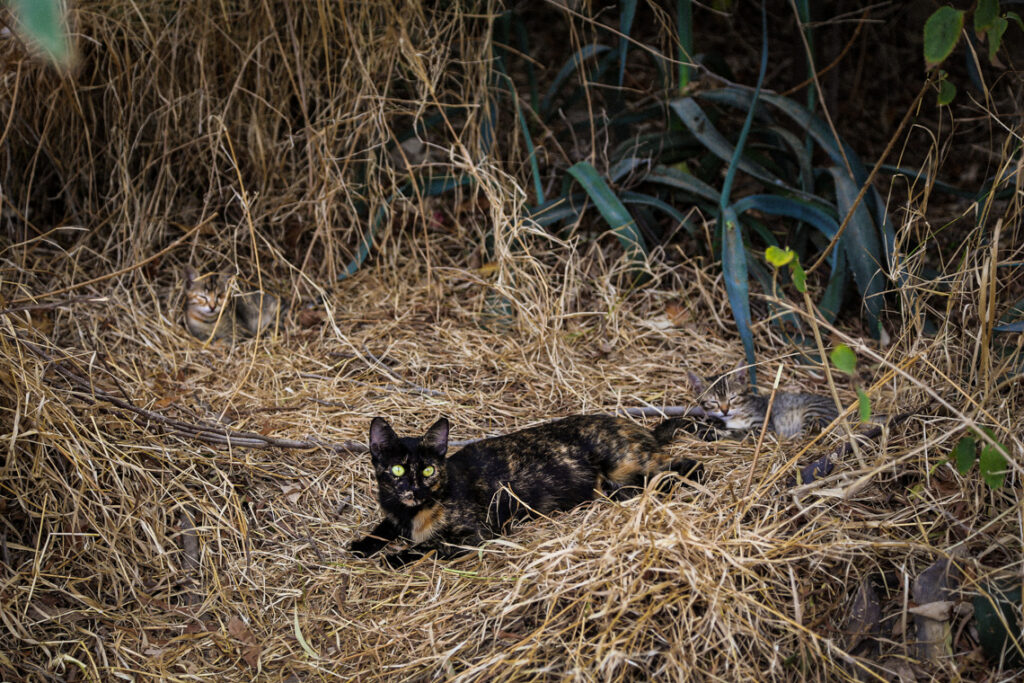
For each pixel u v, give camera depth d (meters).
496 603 3.13
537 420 4.39
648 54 7.52
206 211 5.96
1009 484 3.25
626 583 2.90
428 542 3.56
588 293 5.52
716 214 5.51
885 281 5.03
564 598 2.99
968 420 2.79
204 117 5.83
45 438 3.55
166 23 5.64
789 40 8.06
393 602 3.38
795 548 3.00
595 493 3.75
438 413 4.43
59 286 5.16
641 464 3.76
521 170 5.96
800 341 5.12
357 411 4.42
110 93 5.73
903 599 2.96
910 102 7.26
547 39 7.86
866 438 3.58
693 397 4.58
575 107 7.00
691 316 5.32
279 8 5.77
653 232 5.80
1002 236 4.87
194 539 3.63
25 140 5.44
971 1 5.26
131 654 3.21
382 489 3.55
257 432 4.23
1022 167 3.85
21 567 3.35
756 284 5.47
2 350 3.72
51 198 5.64
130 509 3.58
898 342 4.07
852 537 3.07
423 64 5.66
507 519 3.66
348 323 5.32
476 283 5.50
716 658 2.80
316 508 3.85
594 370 4.82
